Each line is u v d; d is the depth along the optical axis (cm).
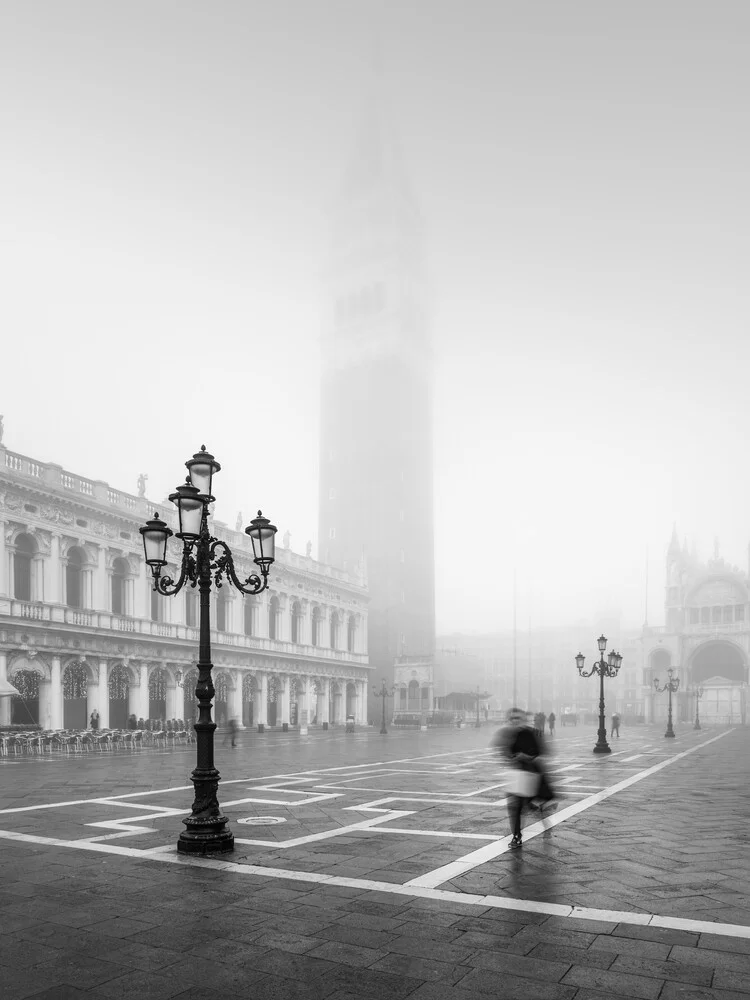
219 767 2873
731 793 2064
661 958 780
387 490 11219
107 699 5125
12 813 1661
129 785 2216
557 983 722
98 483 5266
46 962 779
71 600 5100
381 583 10888
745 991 704
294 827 1482
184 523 1301
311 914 920
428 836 1390
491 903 961
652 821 1574
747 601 11281
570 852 1259
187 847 1238
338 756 3519
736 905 957
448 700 10112
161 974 749
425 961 775
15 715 4494
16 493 4606
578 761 3234
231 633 6588
